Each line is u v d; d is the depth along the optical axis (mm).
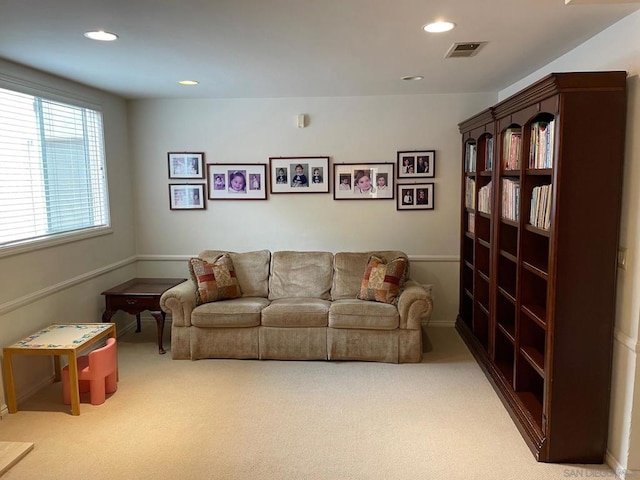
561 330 2539
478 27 2574
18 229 3412
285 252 4793
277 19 2410
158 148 5016
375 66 3498
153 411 3242
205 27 2529
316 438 2891
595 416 2590
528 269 2996
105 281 4566
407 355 4039
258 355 4137
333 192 4973
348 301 4254
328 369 3943
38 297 3557
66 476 2529
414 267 5008
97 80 3920
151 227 5141
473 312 4320
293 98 4871
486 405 3295
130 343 4605
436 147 4844
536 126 2842
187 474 2541
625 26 2426
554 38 2795
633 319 2375
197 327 4125
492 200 3662
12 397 3213
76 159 4129
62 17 2348
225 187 5035
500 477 2504
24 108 3465
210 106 4934
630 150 2373
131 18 2375
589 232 2465
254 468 2590
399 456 2695
